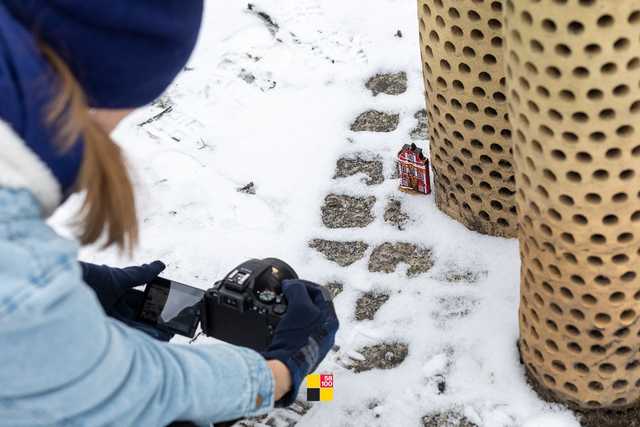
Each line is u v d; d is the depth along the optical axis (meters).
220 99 2.88
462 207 2.33
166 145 2.75
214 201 2.56
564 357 1.82
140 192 0.92
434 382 2.04
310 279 2.33
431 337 2.13
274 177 2.62
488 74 1.95
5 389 0.78
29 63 0.73
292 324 1.54
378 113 2.77
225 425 1.58
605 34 1.25
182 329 1.81
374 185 2.55
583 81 1.32
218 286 1.76
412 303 2.22
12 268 0.73
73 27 0.74
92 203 0.80
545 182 1.52
